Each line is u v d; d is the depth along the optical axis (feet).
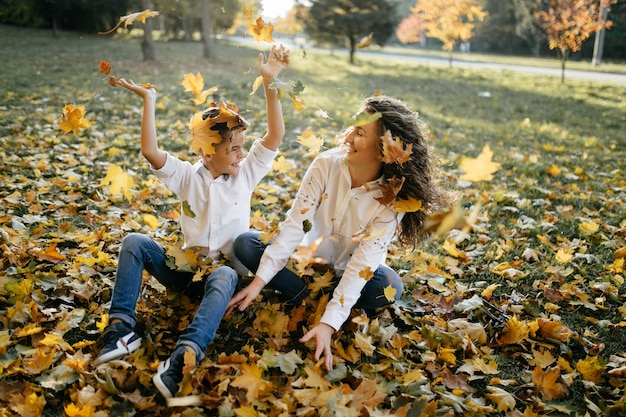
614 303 8.80
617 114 30.19
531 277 9.43
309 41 70.03
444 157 17.97
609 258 10.32
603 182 15.67
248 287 6.86
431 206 7.35
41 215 10.58
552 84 45.47
